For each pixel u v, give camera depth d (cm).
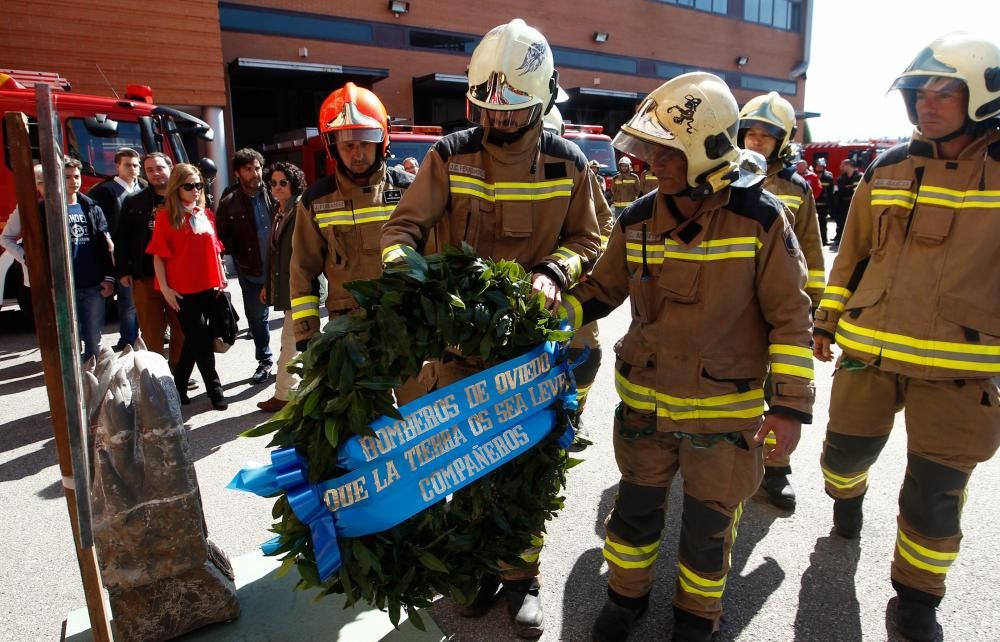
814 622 252
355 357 179
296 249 310
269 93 1878
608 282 234
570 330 220
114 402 210
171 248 468
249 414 491
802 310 199
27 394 548
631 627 246
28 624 259
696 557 221
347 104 287
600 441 427
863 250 269
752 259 200
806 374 195
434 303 193
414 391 293
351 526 179
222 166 1330
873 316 250
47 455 425
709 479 213
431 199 240
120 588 218
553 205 246
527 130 236
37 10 1130
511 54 219
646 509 230
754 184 203
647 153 198
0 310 902
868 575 281
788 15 2777
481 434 201
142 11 1212
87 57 1178
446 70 1947
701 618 225
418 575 191
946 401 234
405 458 186
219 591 236
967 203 229
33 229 162
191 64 1267
